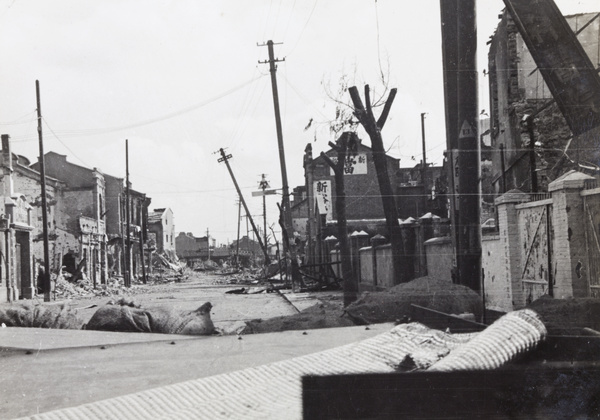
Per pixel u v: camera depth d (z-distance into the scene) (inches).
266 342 267.6
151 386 179.3
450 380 120.6
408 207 1422.2
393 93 590.9
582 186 362.0
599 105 364.8
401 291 392.2
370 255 904.3
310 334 293.3
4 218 949.2
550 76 371.9
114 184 2250.2
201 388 126.0
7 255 967.0
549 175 745.6
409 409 117.6
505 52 875.4
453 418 117.5
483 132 1348.4
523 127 772.6
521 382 122.1
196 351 247.6
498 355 122.9
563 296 367.6
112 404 117.3
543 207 410.9
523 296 452.8
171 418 109.3
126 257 1744.6
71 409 115.1
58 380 190.7
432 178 1558.8
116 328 364.8
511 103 834.2
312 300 740.0
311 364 135.7
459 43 437.1
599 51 714.8
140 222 2682.1
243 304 730.2
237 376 131.7
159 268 2893.7
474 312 378.0
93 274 1797.5
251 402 117.6
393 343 147.5
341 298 741.3
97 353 247.1
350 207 1556.3
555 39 370.3
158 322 365.4
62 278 1469.0
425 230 674.2
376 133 587.5
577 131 370.9
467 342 137.3
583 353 129.7
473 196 434.0
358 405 118.1
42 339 301.9
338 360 138.5
